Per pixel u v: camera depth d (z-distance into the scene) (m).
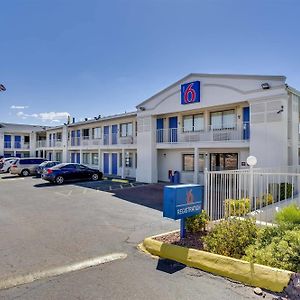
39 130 44.19
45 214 11.08
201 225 7.41
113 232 8.48
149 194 16.33
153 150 22.33
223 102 17.31
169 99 20.89
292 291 4.55
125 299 4.50
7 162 33.81
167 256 6.32
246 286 4.92
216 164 20.09
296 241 5.18
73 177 22.62
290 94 15.62
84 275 5.43
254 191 8.91
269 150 15.02
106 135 30.06
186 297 4.55
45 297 4.59
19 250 6.86
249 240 5.93
